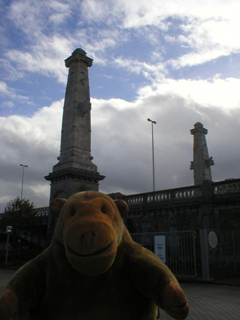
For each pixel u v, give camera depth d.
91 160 21.05
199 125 32.62
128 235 2.58
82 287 2.14
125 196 24.86
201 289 10.72
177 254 14.77
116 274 2.23
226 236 15.42
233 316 6.88
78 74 22.41
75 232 1.93
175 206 20.73
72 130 20.73
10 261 23.56
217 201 18.39
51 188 20.52
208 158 32.03
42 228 29.75
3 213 30.97
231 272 14.82
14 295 2.00
